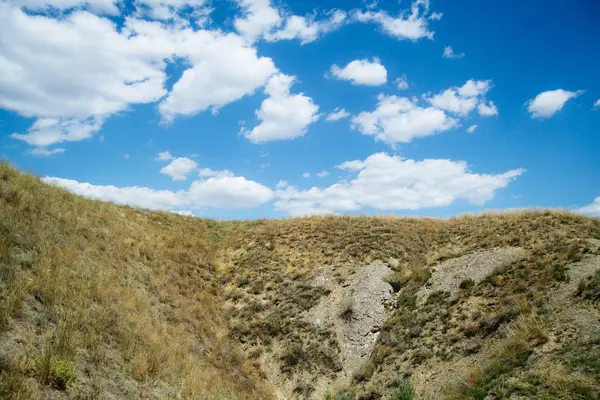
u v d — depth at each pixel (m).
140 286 19.98
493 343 15.97
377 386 17.38
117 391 10.79
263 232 34.94
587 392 10.76
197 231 34.12
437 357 17.14
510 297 17.86
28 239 15.13
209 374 16.06
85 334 12.20
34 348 10.10
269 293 26.44
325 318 23.42
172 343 16.23
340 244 30.56
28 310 11.47
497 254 22.27
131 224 27.42
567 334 13.87
